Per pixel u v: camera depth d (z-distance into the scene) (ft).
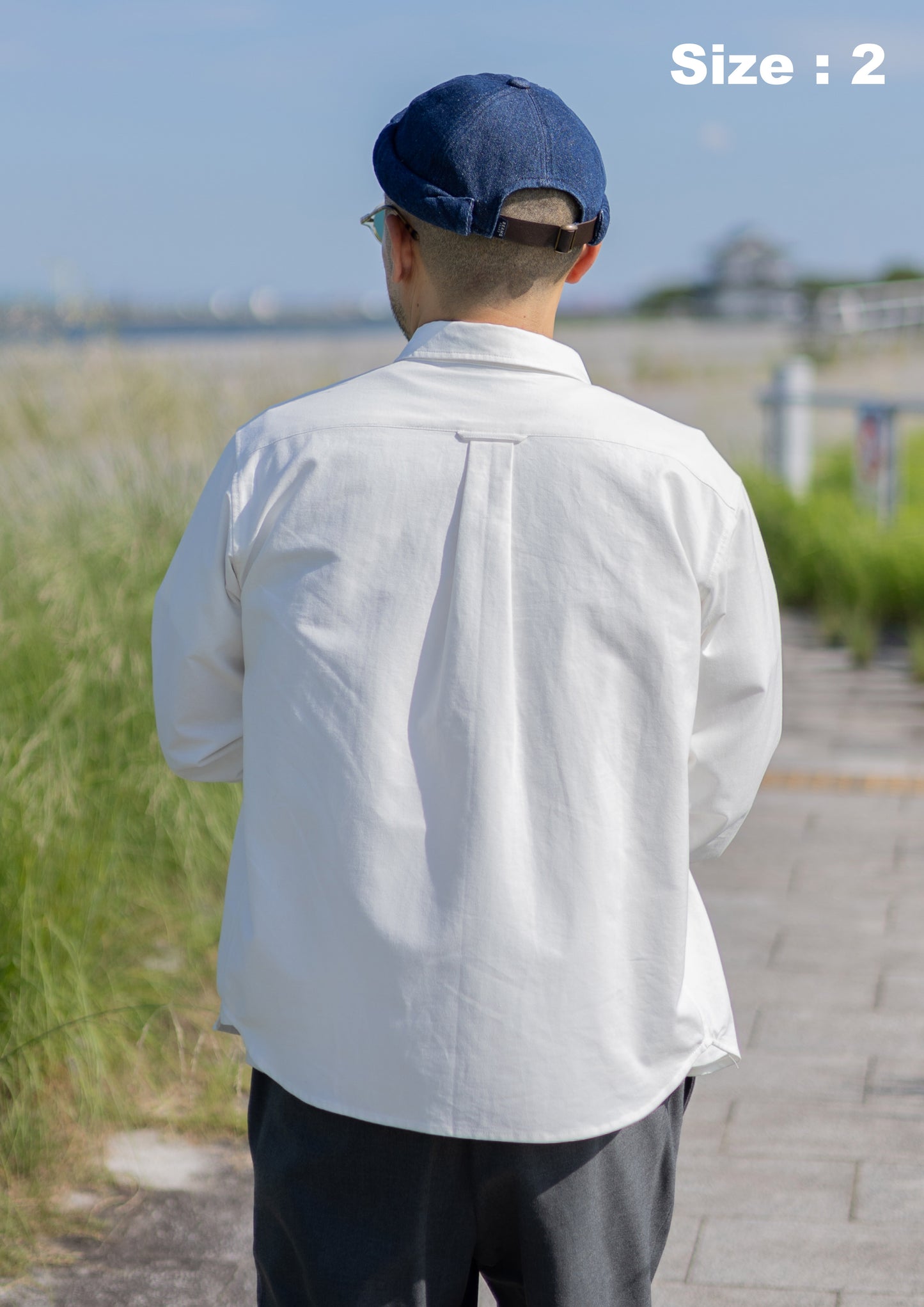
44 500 17.63
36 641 14.17
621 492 4.70
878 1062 11.14
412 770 4.65
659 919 4.74
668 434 4.86
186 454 19.30
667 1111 5.11
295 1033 4.80
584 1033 4.63
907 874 15.25
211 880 13.61
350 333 42.47
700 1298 8.30
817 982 12.63
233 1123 10.26
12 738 12.59
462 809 4.60
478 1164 4.83
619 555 4.68
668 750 4.70
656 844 4.72
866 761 19.43
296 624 4.77
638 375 77.15
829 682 24.14
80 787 12.77
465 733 4.61
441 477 4.76
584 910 4.61
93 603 14.98
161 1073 10.89
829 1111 10.41
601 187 4.94
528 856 4.62
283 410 5.06
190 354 22.06
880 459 33.96
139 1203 9.39
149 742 13.92
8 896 10.79
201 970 12.44
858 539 31.01
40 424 19.10
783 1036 11.62
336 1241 4.94
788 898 14.66
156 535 16.85
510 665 4.64
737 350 92.48
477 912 4.57
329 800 4.67
